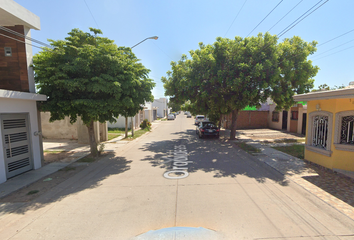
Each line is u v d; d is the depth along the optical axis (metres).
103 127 14.84
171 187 5.79
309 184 5.76
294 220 3.96
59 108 7.64
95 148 9.80
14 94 6.39
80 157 9.79
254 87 10.90
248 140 13.96
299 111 16.50
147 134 19.11
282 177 6.44
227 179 6.39
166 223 3.92
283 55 10.75
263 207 4.50
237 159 8.97
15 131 7.05
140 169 7.72
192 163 8.44
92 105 7.21
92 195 5.36
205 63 11.09
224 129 21.95
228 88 11.52
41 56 7.88
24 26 7.37
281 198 4.96
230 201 4.82
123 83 7.61
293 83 11.59
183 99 13.08
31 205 4.85
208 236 3.47
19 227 3.91
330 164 6.80
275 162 8.12
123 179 6.61
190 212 4.32
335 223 3.84
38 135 8.02
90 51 7.23
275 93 11.27
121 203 4.84
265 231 3.61
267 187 5.67
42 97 7.45
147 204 4.75
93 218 4.17
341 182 5.86
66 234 3.64
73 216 4.28
